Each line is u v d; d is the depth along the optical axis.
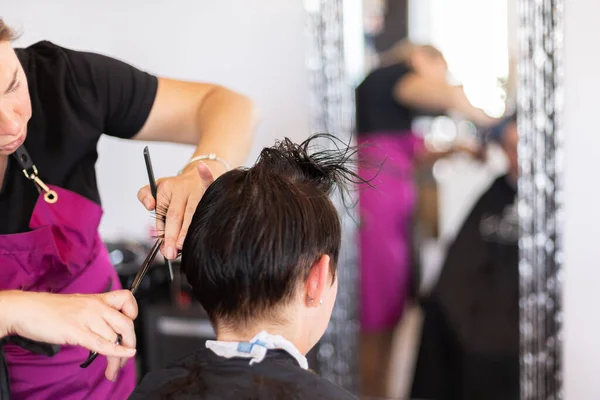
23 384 1.10
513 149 2.06
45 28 2.31
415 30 2.05
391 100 2.10
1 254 1.08
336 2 2.09
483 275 2.16
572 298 2.15
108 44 2.29
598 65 2.02
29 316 0.85
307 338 0.89
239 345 0.84
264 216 0.83
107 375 0.95
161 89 1.23
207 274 0.85
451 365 2.23
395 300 2.22
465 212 2.12
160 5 2.24
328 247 0.86
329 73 2.13
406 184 2.13
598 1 1.99
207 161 1.10
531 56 1.99
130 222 2.40
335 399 0.79
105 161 2.37
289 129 2.24
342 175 0.97
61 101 1.13
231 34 2.23
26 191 1.10
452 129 2.08
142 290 2.19
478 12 2.00
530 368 2.19
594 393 2.19
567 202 2.11
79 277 1.14
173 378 0.84
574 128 2.06
